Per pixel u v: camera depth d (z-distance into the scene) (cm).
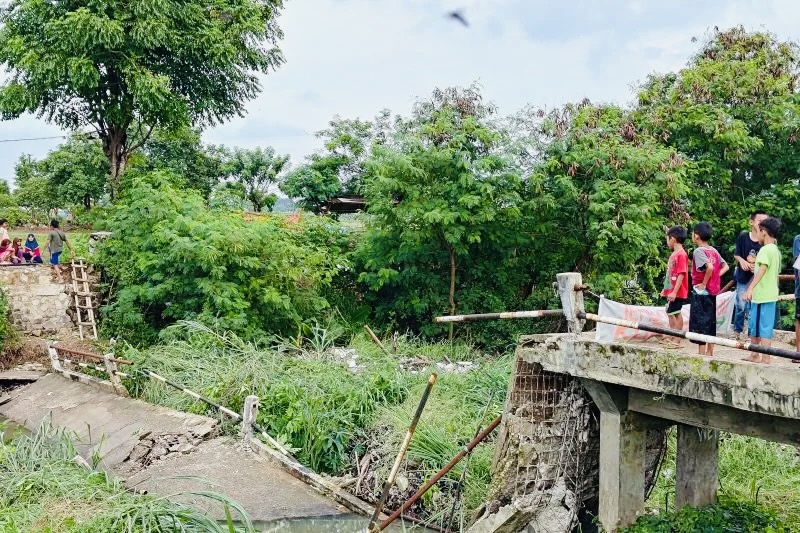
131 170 2225
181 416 1162
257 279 1652
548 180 1689
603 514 749
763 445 1003
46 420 1267
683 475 809
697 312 679
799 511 836
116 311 1712
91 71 2088
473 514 828
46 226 3606
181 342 1428
